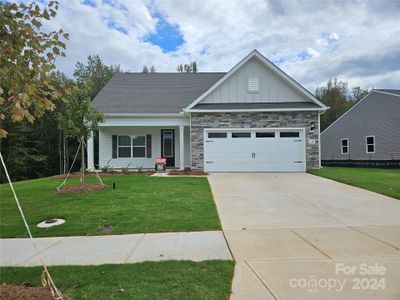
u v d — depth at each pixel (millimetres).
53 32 3586
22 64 3328
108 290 3666
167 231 6285
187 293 3570
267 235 5906
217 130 16328
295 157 16234
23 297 3455
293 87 16953
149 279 3951
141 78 21953
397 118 21609
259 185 11711
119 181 12391
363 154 25531
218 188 11070
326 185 11633
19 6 3375
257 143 16266
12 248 5461
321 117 44188
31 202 8812
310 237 5738
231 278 4000
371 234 5879
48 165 32312
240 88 17094
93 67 41594
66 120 10500
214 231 6238
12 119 3211
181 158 17266
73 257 4922
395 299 3447
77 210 7891
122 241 5715
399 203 8578
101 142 18797
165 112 17297
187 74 22609
